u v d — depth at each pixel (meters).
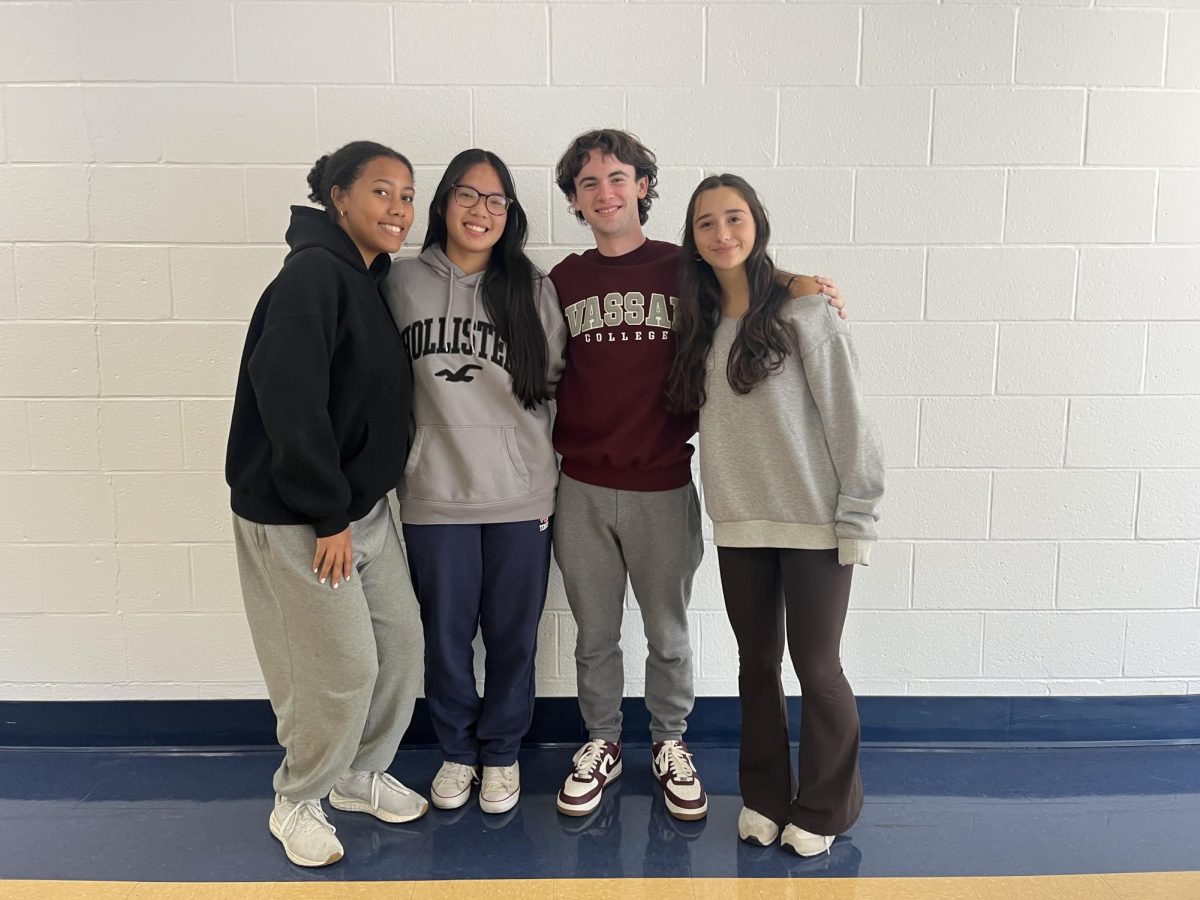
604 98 2.28
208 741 2.49
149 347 2.34
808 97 2.29
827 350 1.81
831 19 2.26
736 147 2.30
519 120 2.28
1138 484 2.44
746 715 2.03
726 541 1.93
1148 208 2.34
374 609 1.98
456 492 2.01
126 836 2.05
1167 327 2.38
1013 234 2.34
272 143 2.28
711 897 1.83
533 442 2.06
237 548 1.88
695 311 1.90
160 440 2.38
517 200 2.17
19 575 2.42
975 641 2.50
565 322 2.06
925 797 2.24
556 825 2.10
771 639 1.97
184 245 2.31
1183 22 2.27
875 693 2.52
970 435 2.42
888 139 2.30
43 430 2.37
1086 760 2.43
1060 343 2.38
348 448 1.84
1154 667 2.51
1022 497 2.44
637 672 2.48
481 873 1.92
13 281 2.31
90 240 2.30
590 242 2.34
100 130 2.26
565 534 2.12
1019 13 2.26
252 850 2.00
